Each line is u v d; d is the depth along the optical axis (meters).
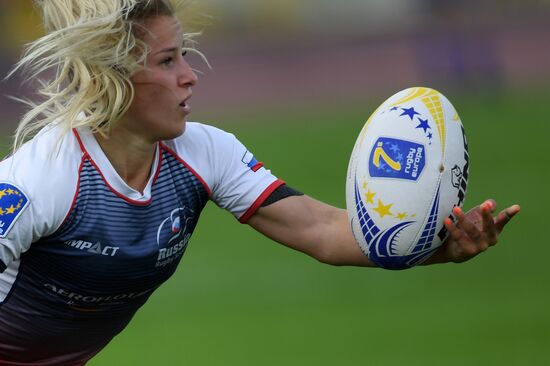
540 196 45.12
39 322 13.78
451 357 24.56
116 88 12.61
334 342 26.42
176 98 12.91
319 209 14.30
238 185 14.02
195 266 36.56
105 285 13.44
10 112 73.62
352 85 93.56
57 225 12.78
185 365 24.62
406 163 12.45
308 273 34.75
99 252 13.06
